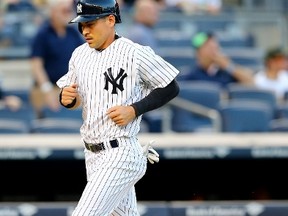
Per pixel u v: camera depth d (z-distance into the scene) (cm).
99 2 1694
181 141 2567
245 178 2770
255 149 2555
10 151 2547
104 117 1714
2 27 4919
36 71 3338
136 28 3819
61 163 2717
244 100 3497
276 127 3144
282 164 2742
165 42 4656
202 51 3606
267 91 3500
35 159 2588
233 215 2469
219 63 3634
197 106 3344
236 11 5653
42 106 3338
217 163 2742
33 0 5431
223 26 5266
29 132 3016
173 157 2553
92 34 1706
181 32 5144
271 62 3759
